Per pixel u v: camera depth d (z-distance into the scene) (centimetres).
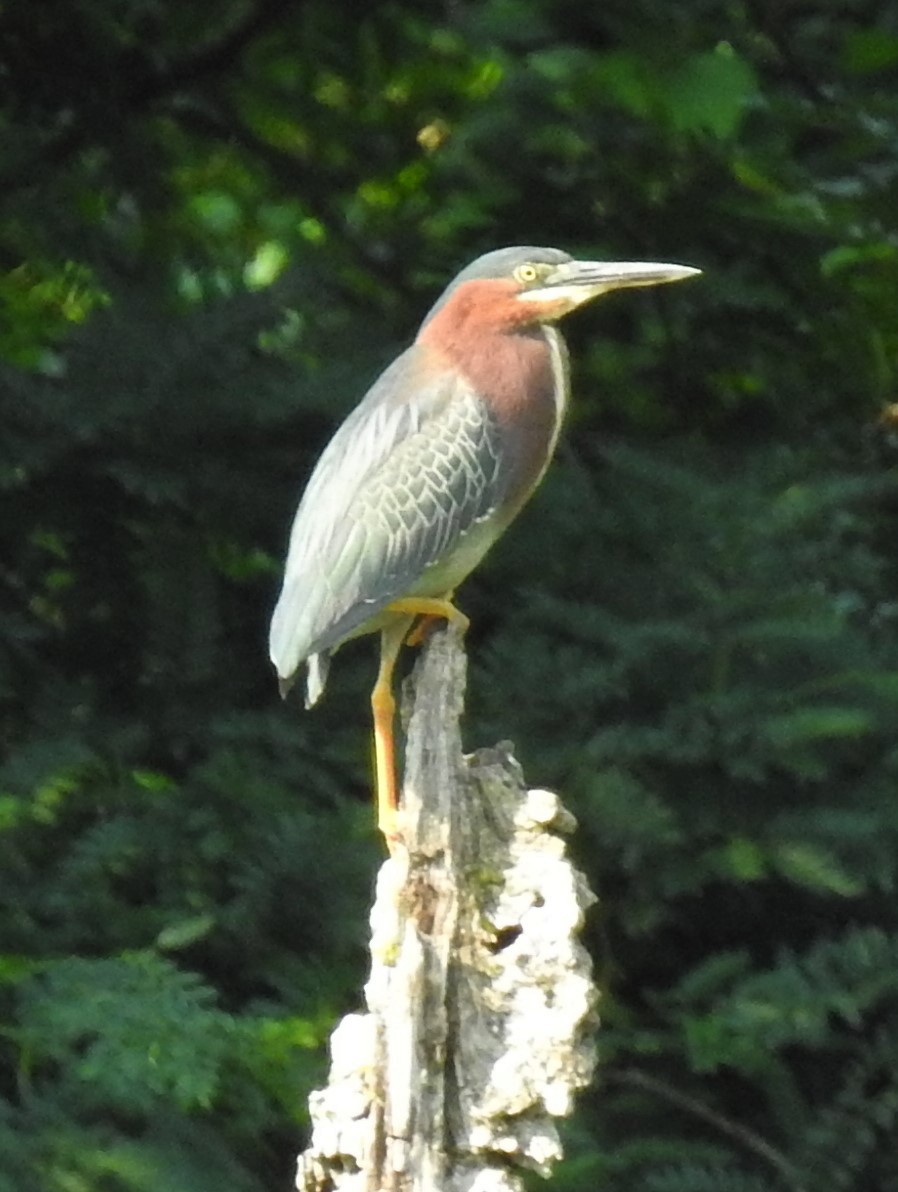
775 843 1048
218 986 1024
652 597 1124
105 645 1184
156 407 1139
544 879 670
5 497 1156
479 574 1162
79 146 1376
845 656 1095
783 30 1280
